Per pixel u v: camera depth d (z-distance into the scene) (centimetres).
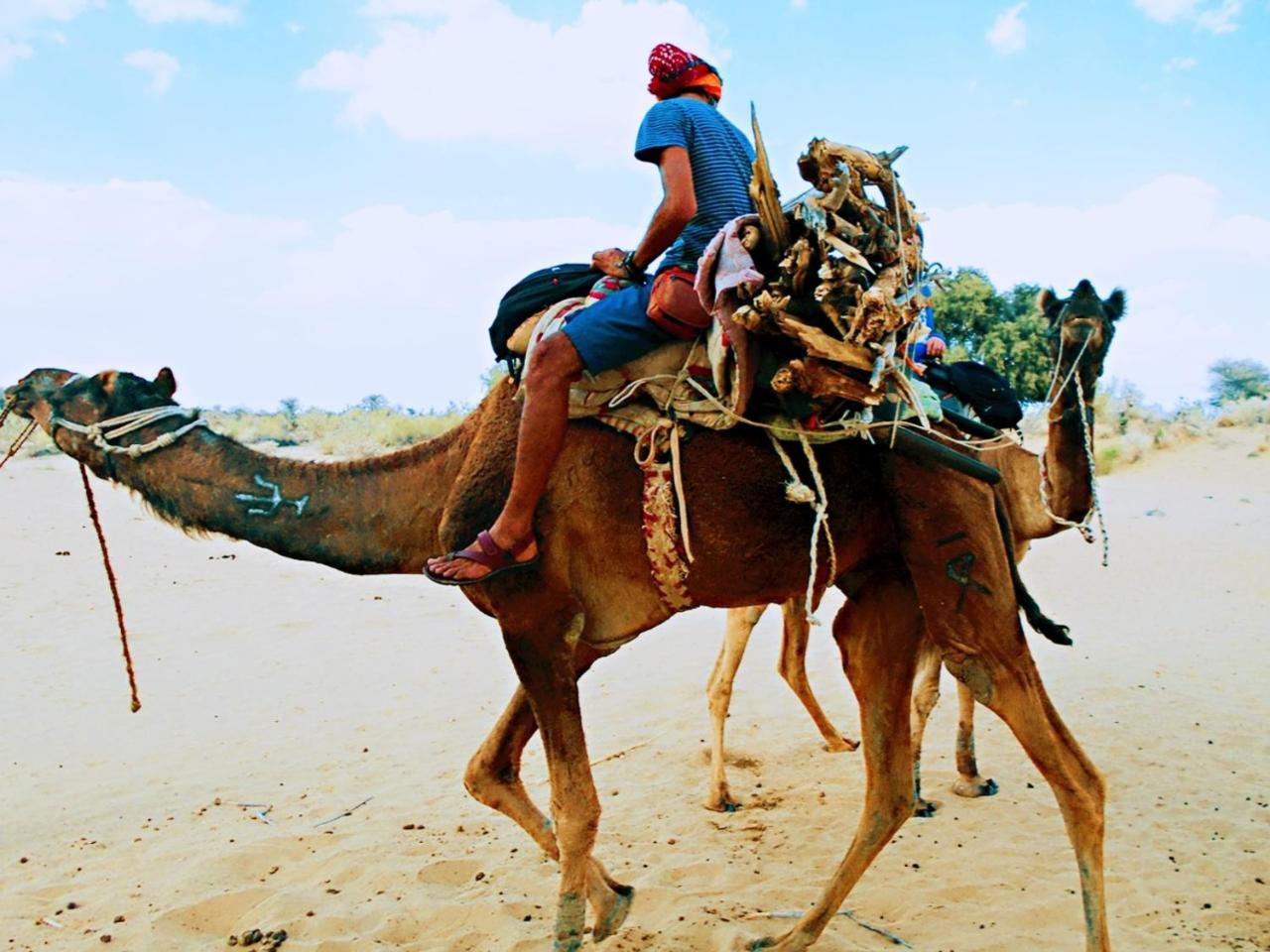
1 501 2080
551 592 475
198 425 532
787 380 428
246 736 900
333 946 530
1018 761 786
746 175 471
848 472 471
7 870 635
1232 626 1218
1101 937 457
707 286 434
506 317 503
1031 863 607
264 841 659
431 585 1541
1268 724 848
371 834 674
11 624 1272
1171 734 827
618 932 541
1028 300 2684
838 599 1395
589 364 454
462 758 832
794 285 420
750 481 461
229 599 1422
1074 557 1667
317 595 1455
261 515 514
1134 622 1254
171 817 717
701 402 456
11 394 541
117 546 1727
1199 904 544
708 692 725
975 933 526
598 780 776
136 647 1192
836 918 546
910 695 516
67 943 541
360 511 512
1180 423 2783
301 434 3534
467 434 510
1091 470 589
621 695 1009
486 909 559
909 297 423
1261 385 4125
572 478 472
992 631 473
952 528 470
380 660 1143
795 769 784
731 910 558
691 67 471
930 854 625
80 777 804
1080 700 925
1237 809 673
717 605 492
